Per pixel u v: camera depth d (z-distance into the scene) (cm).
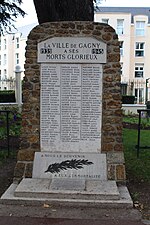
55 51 605
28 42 609
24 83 614
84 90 607
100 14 3981
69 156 611
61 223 466
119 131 612
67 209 512
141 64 4097
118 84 605
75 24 602
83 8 762
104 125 612
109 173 603
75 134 615
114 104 608
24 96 616
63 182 573
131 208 518
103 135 614
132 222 473
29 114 618
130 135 1198
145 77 4075
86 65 604
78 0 758
